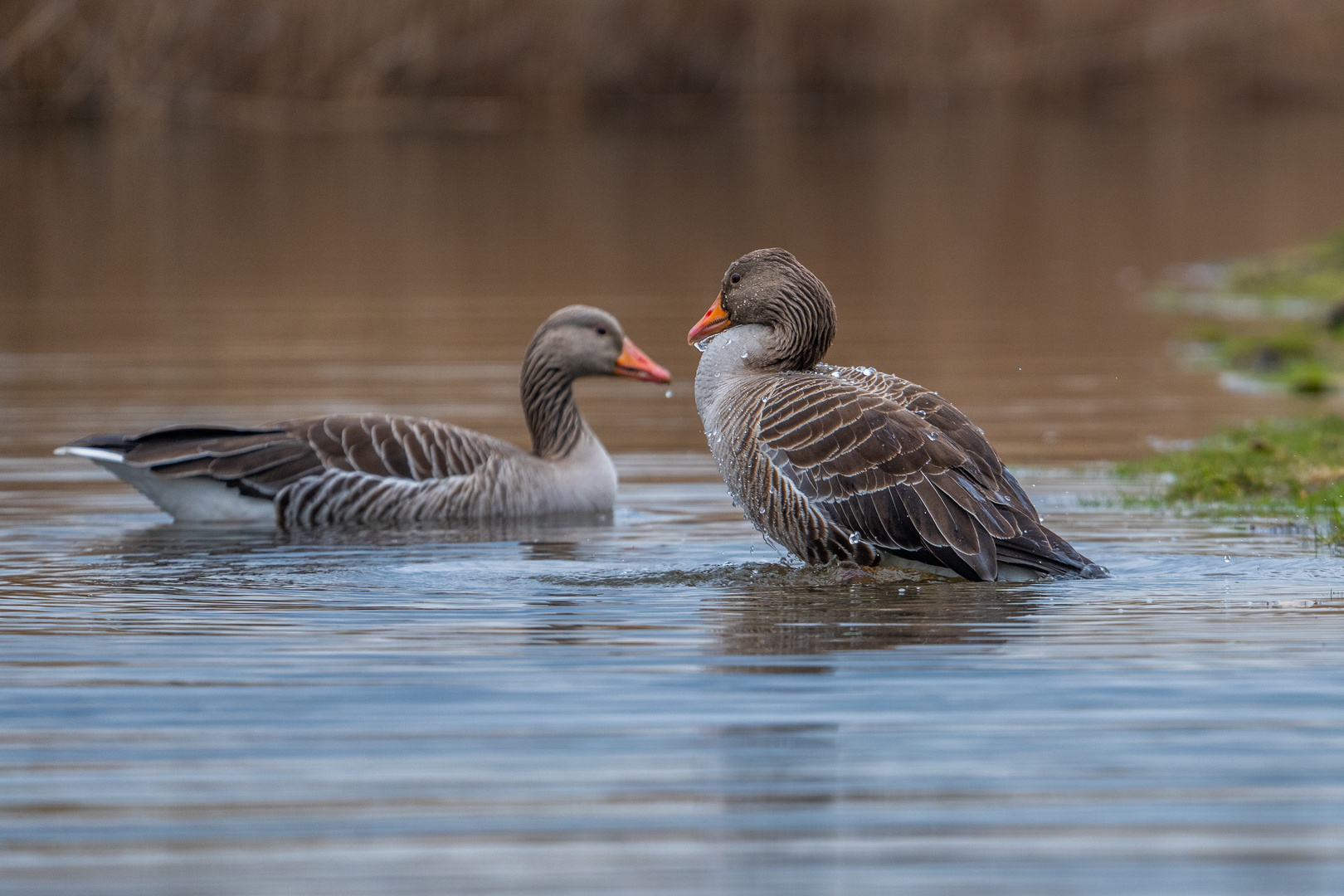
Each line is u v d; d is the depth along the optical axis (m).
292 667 9.26
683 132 60.69
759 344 12.51
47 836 6.95
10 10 54.56
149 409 19.45
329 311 27.61
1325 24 71.88
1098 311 28.58
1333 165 52.41
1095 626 9.98
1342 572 11.53
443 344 24.45
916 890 6.42
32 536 13.70
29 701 8.65
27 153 51.00
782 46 66.94
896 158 54.41
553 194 44.47
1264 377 22.42
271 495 14.29
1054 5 69.75
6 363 22.80
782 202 43.41
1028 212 42.84
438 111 61.53
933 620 10.21
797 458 11.39
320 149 54.22
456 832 6.97
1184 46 70.94
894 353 23.80
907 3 68.00
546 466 14.93
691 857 6.73
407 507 14.47
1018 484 11.54
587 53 63.75
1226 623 10.06
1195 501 14.49
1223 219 41.69
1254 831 6.95
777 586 11.36
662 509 14.99
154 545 13.29
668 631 10.03
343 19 59.34
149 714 8.44
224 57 58.09
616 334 15.50
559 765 7.68
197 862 6.70
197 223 38.81
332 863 6.69
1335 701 8.51
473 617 10.45
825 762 7.71
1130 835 6.91
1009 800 7.28
